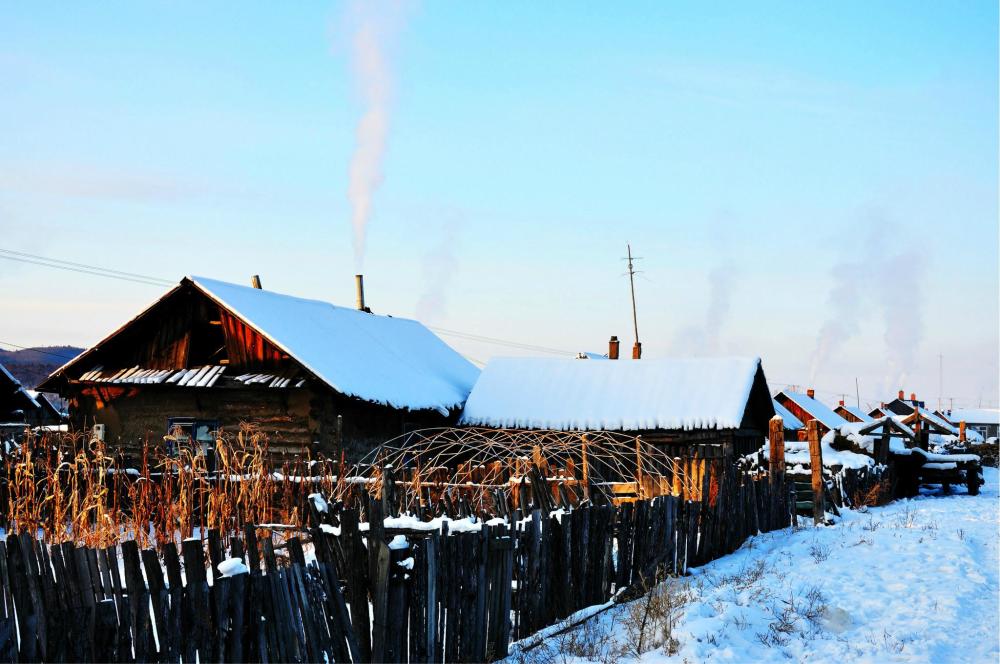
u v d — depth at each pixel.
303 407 22.30
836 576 11.80
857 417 69.81
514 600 9.21
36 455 15.12
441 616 7.91
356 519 7.41
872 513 21.39
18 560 6.00
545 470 17.61
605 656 8.46
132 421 23.83
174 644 6.00
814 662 8.22
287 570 6.66
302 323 25.19
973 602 10.45
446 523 8.19
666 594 10.02
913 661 8.02
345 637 7.05
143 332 24.23
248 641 6.35
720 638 8.70
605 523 10.98
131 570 5.94
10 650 5.70
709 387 25.80
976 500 25.69
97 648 5.72
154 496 13.83
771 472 18.12
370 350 27.05
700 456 24.58
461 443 18.33
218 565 6.57
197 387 23.11
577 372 27.84
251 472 14.86
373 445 23.47
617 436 25.03
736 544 15.13
